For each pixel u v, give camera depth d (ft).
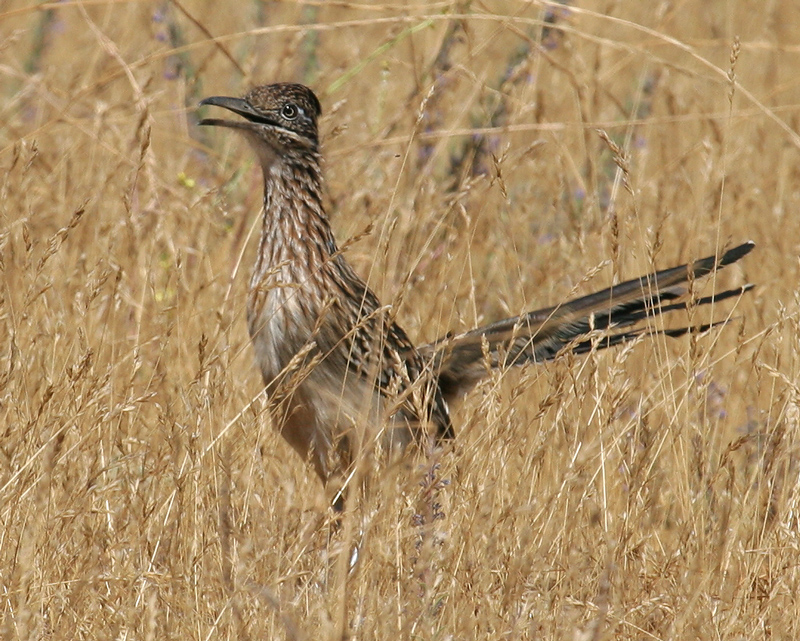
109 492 31.01
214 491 30.14
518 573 27.68
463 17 46.47
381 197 46.62
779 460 32.30
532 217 50.55
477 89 48.24
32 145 41.60
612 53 58.95
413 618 26.55
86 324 38.58
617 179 46.39
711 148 46.06
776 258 47.03
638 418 33.04
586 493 30.94
